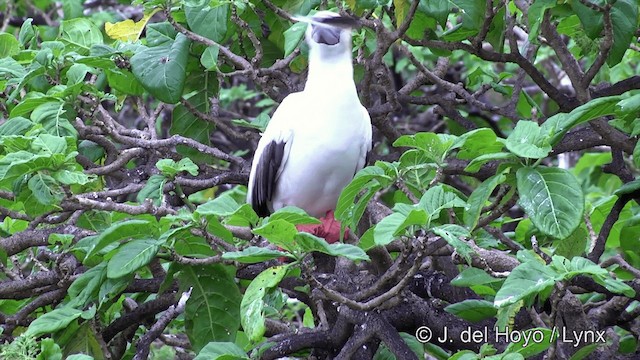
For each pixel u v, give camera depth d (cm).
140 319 1005
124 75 1143
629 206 1120
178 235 884
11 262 1155
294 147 1027
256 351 929
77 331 955
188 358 1141
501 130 1591
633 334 1020
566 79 1695
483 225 888
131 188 1047
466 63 1638
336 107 1003
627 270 952
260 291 792
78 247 938
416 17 1118
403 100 1255
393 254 1082
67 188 879
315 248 778
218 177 1125
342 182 1046
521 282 738
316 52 1015
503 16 1121
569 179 813
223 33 1082
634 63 1689
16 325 976
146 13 1120
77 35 1199
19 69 1098
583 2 938
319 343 944
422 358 947
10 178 877
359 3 996
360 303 816
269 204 1101
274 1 1167
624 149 998
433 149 872
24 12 1753
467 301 910
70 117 1063
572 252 959
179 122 1205
